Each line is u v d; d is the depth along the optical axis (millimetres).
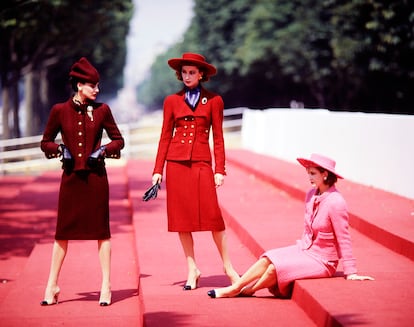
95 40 58281
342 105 61375
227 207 17359
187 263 11453
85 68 9969
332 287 9094
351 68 42250
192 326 8422
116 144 10055
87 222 10070
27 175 33344
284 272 9438
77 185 10023
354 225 13867
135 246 14219
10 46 44469
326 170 9305
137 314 9820
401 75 38188
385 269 10289
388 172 17594
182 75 10211
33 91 57438
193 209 10125
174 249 13602
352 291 8922
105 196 10117
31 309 10094
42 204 22203
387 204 15336
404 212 14125
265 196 19547
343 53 39375
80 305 10312
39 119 58875
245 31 87312
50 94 76188
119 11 47281
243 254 13172
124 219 18922
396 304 8352
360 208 14695
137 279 12000
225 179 24234
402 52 36062
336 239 9484
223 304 9445
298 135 25875
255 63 76500
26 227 18469
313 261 9469
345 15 39094
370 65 37906
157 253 13195
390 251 11750
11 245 16359
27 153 35906
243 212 16469
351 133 20125
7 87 44781
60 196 10102
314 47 60875
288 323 8594
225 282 10867
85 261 13594
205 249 13578
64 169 10055
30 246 16250
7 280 13109
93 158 9805
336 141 21391
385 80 41031
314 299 8617
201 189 10117
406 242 11234
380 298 8609
